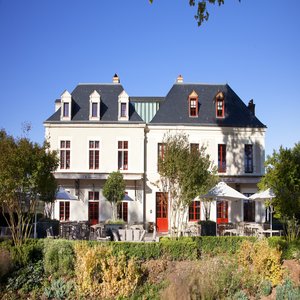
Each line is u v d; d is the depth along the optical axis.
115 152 33.09
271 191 23.34
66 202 32.78
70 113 33.44
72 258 18.48
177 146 22.45
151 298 16.73
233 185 33.62
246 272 17.59
